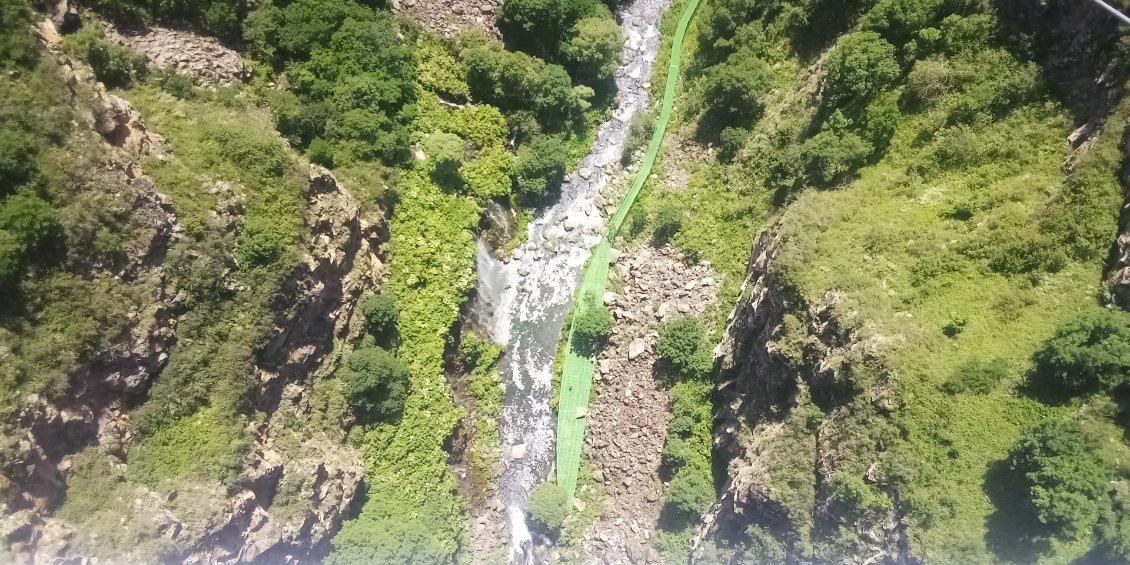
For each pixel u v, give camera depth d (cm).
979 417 2928
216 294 3116
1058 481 2633
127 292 2852
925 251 3225
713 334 3962
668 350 3919
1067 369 2783
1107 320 2723
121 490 2819
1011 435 2880
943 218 3303
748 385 3672
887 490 3003
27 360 2586
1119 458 2702
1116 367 2681
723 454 3831
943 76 3381
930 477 2930
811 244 3375
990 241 3136
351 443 3719
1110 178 2956
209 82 3416
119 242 2805
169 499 2905
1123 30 2975
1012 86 3244
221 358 3127
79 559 2628
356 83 3716
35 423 2580
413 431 3878
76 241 2681
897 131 3541
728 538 3622
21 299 2603
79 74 2889
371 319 3694
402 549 3612
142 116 3119
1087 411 2769
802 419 3297
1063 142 3156
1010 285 3098
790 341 3306
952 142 3341
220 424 3086
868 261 3291
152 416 2969
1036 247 3041
